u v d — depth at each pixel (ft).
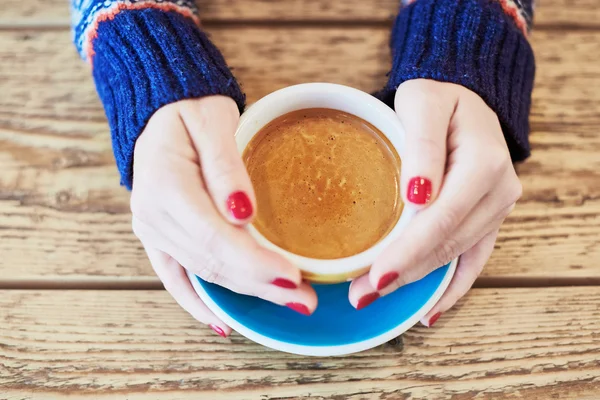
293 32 2.01
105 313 1.73
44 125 1.90
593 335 1.74
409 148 1.54
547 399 1.68
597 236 1.83
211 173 1.50
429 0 1.84
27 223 1.81
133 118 1.60
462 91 1.63
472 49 1.74
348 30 2.02
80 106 1.92
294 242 1.58
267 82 1.94
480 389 1.68
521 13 1.89
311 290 1.54
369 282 1.54
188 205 1.48
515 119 1.72
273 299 1.55
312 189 1.63
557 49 2.02
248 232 1.52
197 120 1.56
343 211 1.61
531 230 1.83
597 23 2.05
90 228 1.81
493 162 1.53
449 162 1.56
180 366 1.69
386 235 1.56
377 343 1.58
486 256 1.70
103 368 1.69
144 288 1.76
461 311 1.75
